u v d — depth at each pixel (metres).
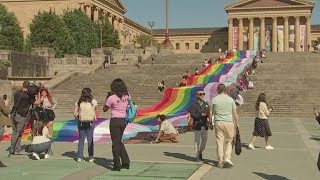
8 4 126.38
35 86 17.80
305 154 17.73
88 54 96.81
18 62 62.34
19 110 17.53
